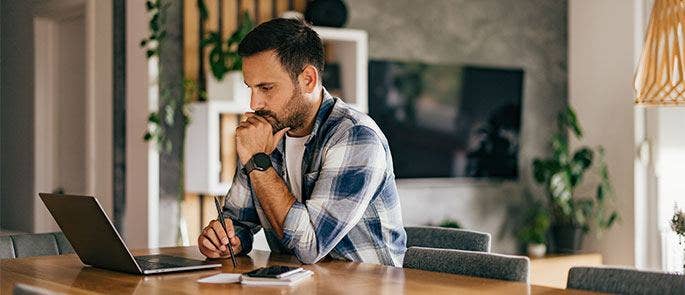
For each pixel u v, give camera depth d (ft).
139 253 7.95
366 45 17.43
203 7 15.05
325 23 16.43
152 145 14.24
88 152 15.31
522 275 6.44
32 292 4.66
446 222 18.57
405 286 5.82
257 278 5.96
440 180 18.94
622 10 19.75
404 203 18.48
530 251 19.72
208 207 15.30
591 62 20.52
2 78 20.77
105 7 14.96
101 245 6.59
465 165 19.35
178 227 15.05
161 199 14.89
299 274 6.15
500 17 19.95
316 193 7.20
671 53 7.97
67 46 18.22
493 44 19.83
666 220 19.38
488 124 19.70
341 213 7.12
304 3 16.83
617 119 19.93
